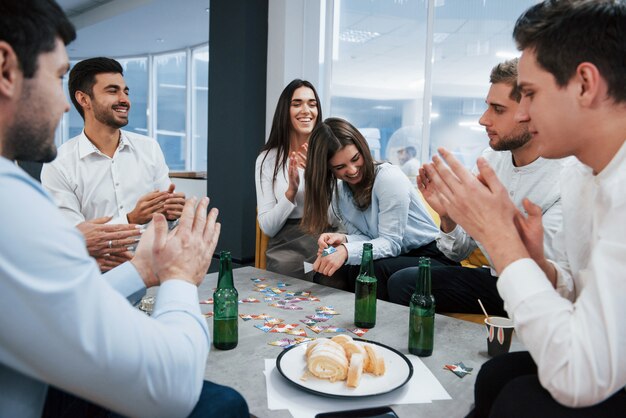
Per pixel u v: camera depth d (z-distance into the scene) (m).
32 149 0.65
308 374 1.03
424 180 1.27
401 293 2.05
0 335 0.53
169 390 0.63
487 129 1.83
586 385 0.66
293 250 2.62
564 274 0.92
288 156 2.84
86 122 2.19
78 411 0.84
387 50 4.39
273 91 4.52
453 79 4.10
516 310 0.75
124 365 0.58
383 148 4.55
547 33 0.74
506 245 0.79
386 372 1.06
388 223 2.29
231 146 4.58
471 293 2.00
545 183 1.83
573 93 0.74
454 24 4.01
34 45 0.59
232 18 4.42
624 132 0.74
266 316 1.45
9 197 0.52
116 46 8.23
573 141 0.78
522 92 0.83
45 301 0.53
